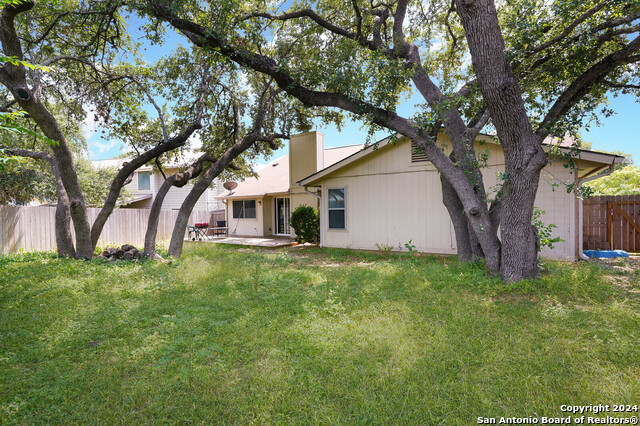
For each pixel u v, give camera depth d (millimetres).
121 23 8117
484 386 2506
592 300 4539
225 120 12039
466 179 6340
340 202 11445
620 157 6973
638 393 2352
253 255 9820
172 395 2508
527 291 4973
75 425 2199
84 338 3539
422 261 8242
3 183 12688
